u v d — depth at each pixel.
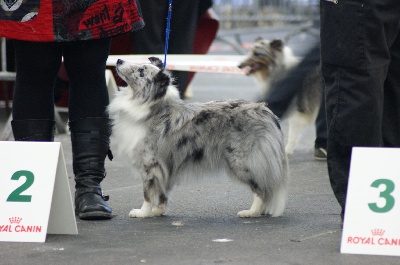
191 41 13.67
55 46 7.13
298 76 11.35
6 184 6.39
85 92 7.36
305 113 11.55
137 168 7.50
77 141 7.39
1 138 12.54
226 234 6.61
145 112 7.44
